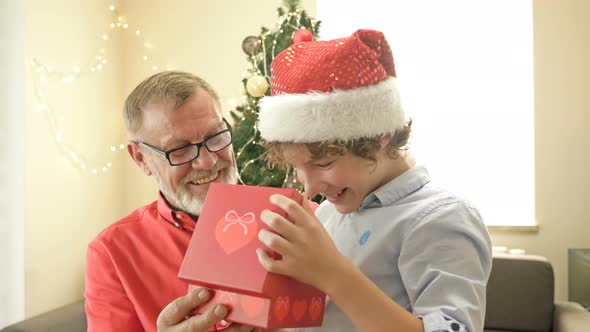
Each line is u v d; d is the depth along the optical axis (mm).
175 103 1323
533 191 3387
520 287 2646
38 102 2996
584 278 2795
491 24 3445
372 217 993
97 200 3535
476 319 808
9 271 2916
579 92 3268
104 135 3615
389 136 948
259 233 768
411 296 880
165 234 1396
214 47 3795
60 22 3172
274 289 803
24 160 2891
